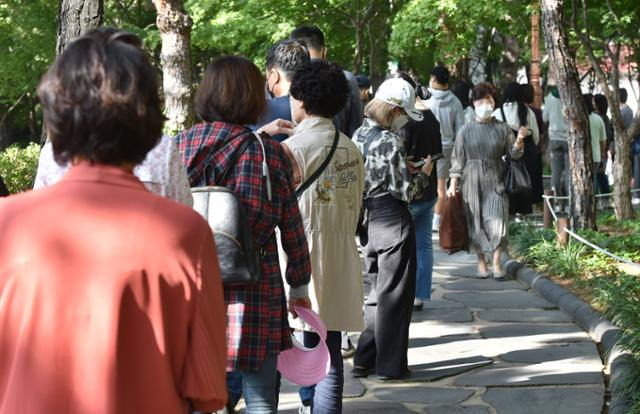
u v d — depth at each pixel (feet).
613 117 51.57
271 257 15.43
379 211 23.29
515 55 95.50
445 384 24.02
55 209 8.63
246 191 15.08
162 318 8.58
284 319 15.69
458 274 39.73
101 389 8.41
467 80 90.07
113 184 8.79
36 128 129.39
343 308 18.81
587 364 25.66
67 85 8.68
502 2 67.05
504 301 34.19
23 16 93.20
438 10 67.92
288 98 20.40
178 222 8.75
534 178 50.85
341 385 18.84
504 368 25.45
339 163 18.79
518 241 42.98
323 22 79.20
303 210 18.54
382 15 87.15
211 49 94.79
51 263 8.50
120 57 8.75
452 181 37.58
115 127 8.69
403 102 22.81
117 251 8.54
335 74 18.83
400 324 23.89
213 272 8.90
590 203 43.65
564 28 43.37
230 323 14.96
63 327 8.46
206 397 8.77
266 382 15.39
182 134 15.56
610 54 59.93
